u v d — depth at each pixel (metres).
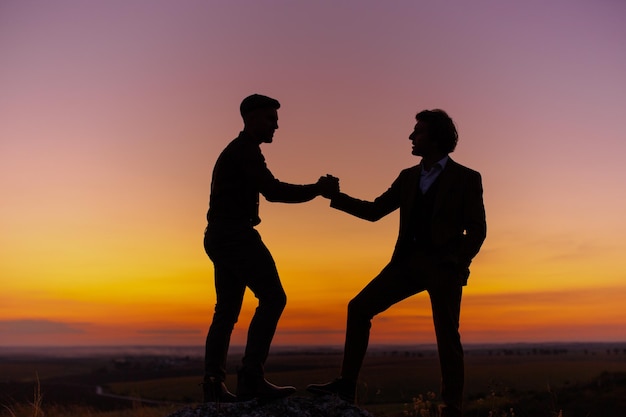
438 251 5.00
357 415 4.63
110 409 25.02
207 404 4.55
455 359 4.91
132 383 90.06
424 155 5.21
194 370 132.75
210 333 5.04
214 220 4.99
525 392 26.52
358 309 5.09
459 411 4.91
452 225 5.02
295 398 4.76
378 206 5.54
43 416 8.15
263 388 4.68
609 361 131.62
